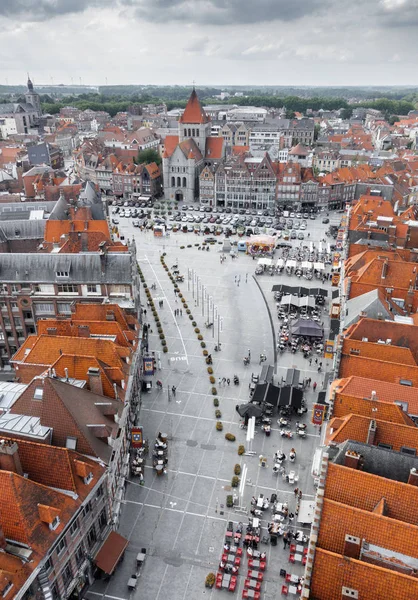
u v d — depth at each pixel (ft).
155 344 379.14
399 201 598.34
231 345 379.35
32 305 338.54
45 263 335.88
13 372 349.61
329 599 140.15
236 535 218.38
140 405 305.32
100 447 202.28
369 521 144.87
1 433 190.49
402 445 190.70
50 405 198.18
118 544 204.54
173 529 224.33
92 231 381.40
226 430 287.69
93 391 228.22
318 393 318.65
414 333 269.03
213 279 505.25
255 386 315.58
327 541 148.36
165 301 453.17
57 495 169.07
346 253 416.87
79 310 293.43
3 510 155.12
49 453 178.09
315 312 424.87
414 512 151.53
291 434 281.13
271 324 410.52
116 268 336.49
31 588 151.53
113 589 196.34
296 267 528.63
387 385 226.99
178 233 653.30
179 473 255.70
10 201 563.07
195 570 205.67
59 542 165.37
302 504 224.94
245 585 196.54
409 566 138.51
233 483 248.52
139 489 245.24
